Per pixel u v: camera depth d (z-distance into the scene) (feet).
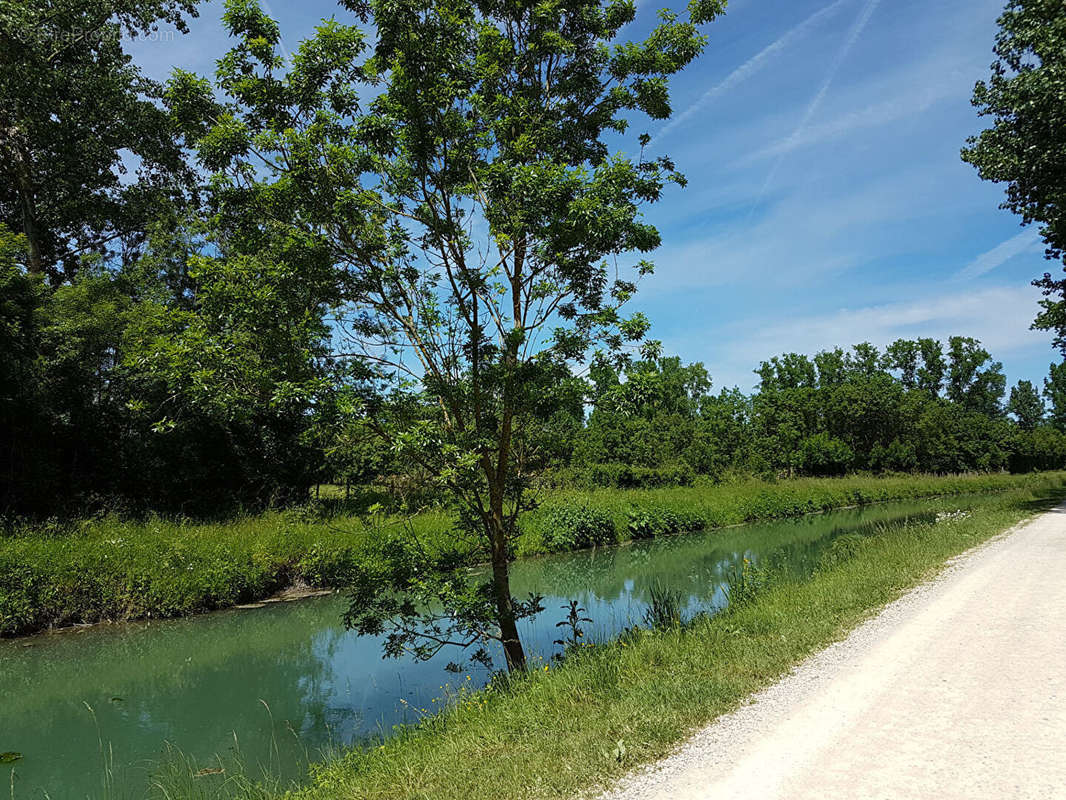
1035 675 17.17
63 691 33.06
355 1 24.17
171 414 72.79
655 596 38.32
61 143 76.38
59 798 20.71
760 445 178.91
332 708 29.19
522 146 25.45
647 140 28.78
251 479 80.18
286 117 24.95
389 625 42.86
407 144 25.54
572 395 27.30
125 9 77.20
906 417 199.21
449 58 24.47
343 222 25.32
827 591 30.17
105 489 73.15
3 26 64.95
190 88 24.30
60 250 93.15
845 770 12.56
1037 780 11.55
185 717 28.66
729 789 12.27
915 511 109.40
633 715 16.55
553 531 77.71
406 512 29.91
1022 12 55.88
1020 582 29.73
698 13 27.78
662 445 145.28
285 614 49.34
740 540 82.33
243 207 25.31
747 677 19.16
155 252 87.15
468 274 26.32
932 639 21.38
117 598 47.42
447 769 15.64
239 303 23.84
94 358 74.54
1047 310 71.82
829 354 259.39
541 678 22.11
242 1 23.85
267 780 19.76
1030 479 187.83
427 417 27.48
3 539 48.73
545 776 13.91
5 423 65.00
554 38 27.09
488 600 28.32
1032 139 57.72
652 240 26.21
